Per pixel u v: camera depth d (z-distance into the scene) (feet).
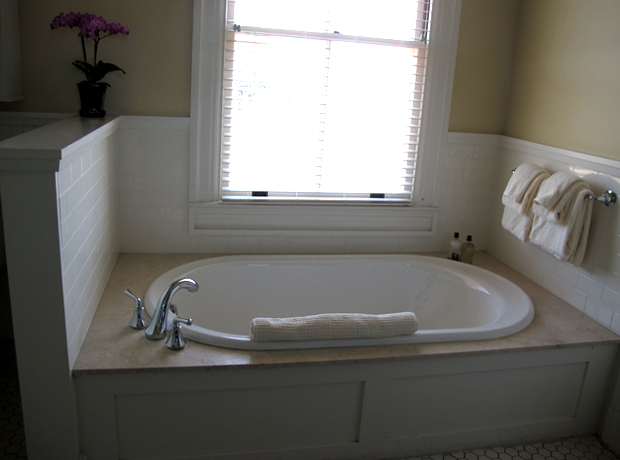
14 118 8.07
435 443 6.87
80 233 6.02
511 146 9.38
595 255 7.52
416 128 9.49
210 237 9.14
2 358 8.27
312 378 6.15
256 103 8.78
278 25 8.55
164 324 6.30
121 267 8.37
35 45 7.95
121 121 8.38
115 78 8.27
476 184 9.91
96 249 6.99
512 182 8.48
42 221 5.01
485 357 6.63
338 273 8.96
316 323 6.36
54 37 7.97
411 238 9.90
